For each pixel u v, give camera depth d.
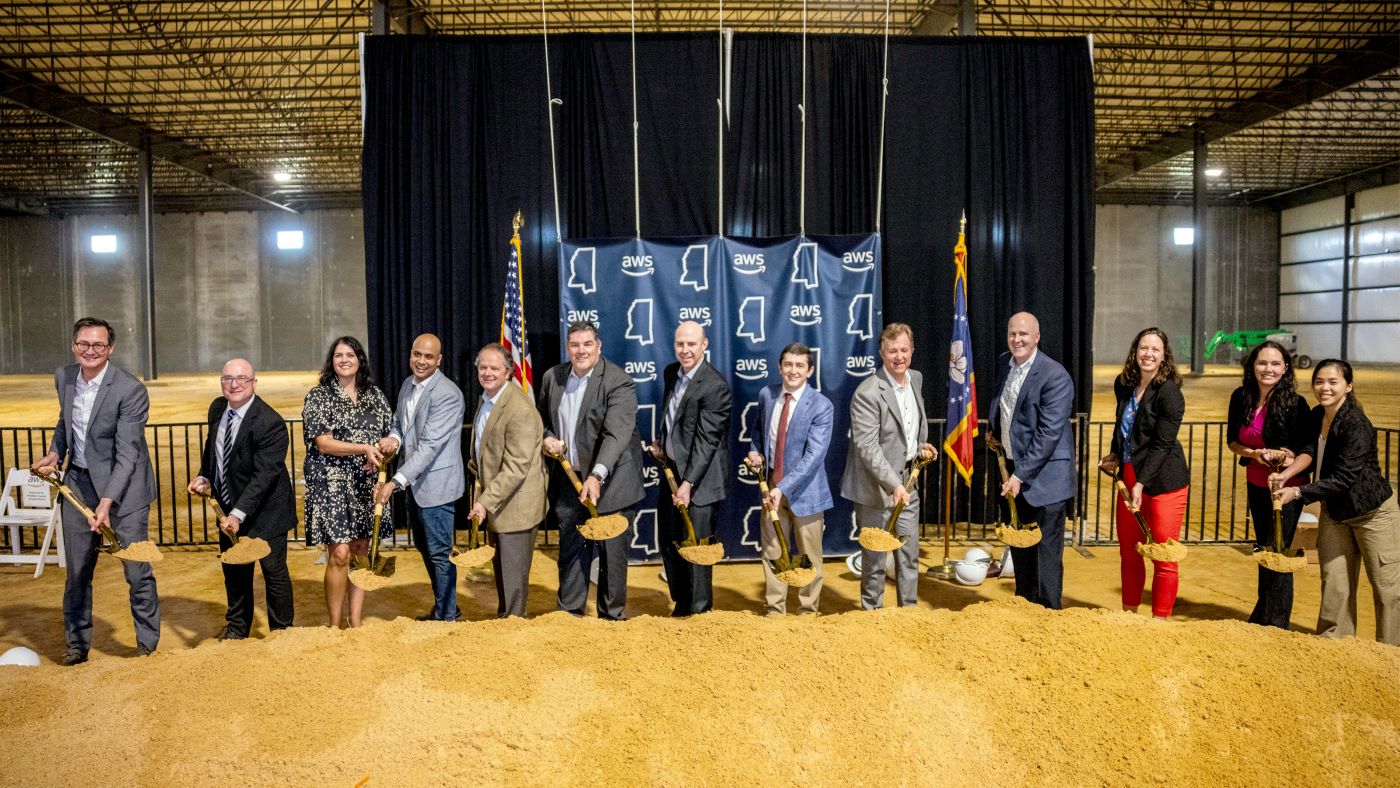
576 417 4.59
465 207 6.83
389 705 2.83
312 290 33.88
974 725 2.81
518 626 3.43
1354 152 28.00
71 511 4.23
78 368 4.26
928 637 3.25
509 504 4.30
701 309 6.20
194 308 33.97
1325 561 4.27
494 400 4.38
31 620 5.23
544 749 2.67
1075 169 7.06
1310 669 3.02
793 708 2.85
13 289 34.03
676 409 4.67
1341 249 32.31
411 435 4.54
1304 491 4.09
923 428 4.72
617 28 15.09
